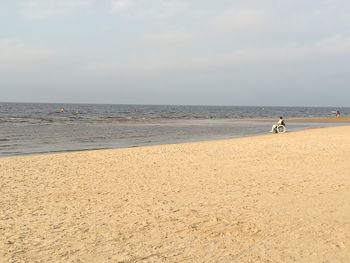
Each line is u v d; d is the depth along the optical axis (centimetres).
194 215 770
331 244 603
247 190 981
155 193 963
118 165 1405
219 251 584
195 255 570
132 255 572
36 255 573
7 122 4900
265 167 1328
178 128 4203
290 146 1959
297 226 691
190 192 970
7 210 816
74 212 802
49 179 1152
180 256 567
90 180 1134
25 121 5225
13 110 9944
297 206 820
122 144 2511
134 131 3678
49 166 1389
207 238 642
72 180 1135
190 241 629
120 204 862
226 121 6122
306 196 903
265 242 618
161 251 587
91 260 555
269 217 747
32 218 760
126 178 1161
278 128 3281
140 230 685
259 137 2603
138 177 1176
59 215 781
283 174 1191
